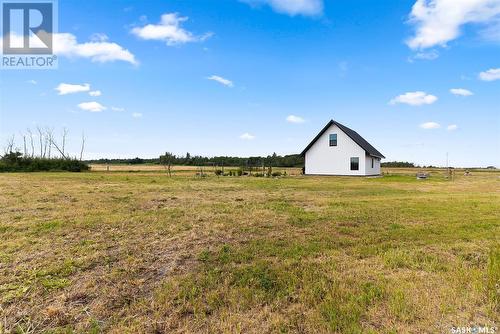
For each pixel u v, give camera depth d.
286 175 29.73
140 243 5.34
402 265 4.32
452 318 2.90
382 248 5.09
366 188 15.66
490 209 8.67
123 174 30.56
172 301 3.24
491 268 3.84
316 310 3.05
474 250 4.96
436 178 26.08
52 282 3.69
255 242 5.38
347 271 4.07
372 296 3.32
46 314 2.97
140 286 3.63
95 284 3.66
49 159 41.31
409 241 5.50
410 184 18.75
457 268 4.12
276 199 11.00
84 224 6.64
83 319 2.92
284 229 6.36
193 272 4.04
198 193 12.94
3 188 14.03
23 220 7.01
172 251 4.92
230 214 7.95
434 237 5.74
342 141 28.98
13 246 5.04
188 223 6.85
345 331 2.69
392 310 3.02
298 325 2.81
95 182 18.55
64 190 13.40
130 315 3.00
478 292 3.37
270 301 3.27
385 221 7.09
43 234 5.86
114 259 4.53
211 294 3.37
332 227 6.52
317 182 20.11
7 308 3.08
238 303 3.20
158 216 7.60
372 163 30.61
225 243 5.38
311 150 30.91
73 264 4.27
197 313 3.02
